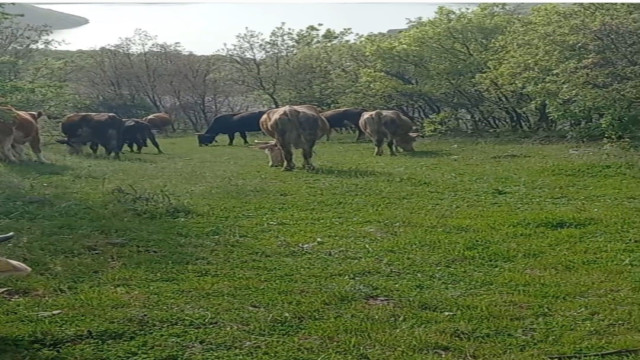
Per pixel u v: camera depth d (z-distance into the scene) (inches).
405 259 349.7
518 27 986.7
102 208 451.2
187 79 1787.6
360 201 508.4
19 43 1269.7
